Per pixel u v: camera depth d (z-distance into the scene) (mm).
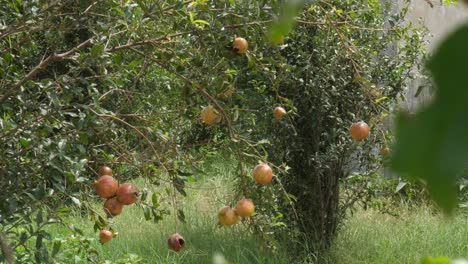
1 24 3098
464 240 6211
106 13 3244
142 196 3057
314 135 5570
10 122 2787
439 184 237
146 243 6148
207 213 7062
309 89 5379
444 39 241
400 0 7387
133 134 3459
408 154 240
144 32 3139
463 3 250
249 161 3182
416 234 6371
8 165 2721
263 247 3764
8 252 2592
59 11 3156
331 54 5250
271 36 300
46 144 2641
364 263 5738
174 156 3309
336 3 5320
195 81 3068
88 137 2953
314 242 5770
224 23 3100
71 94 2832
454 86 237
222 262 496
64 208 2914
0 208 2717
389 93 5648
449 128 236
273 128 5512
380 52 6035
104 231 3301
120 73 3396
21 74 3416
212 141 4352
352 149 5387
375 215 6934
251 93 5043
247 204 2881
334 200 5832
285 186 5770
